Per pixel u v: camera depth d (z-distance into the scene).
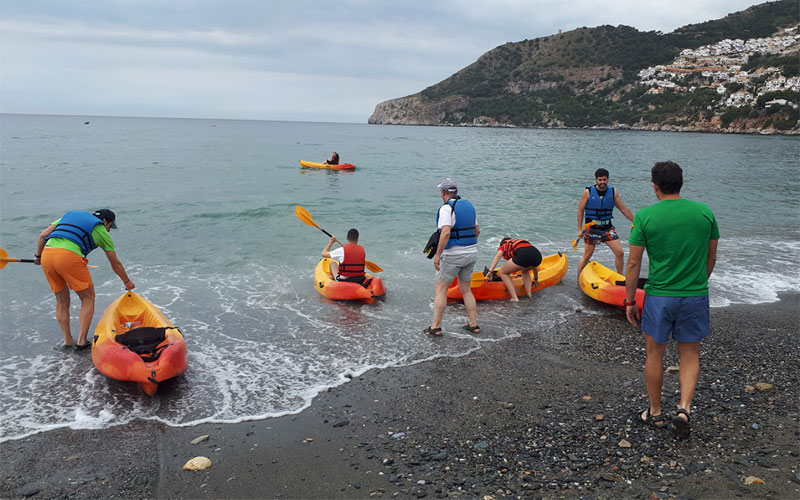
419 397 4.70
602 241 8.00
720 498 3.04
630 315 3.90
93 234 5.67
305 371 5.21
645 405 4.41
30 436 4.04
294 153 39.38
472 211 6.07
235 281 8.21
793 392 4.59
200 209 14.35
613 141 69.06
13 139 49.44
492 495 3.24
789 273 9.02
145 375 4.65
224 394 4.73
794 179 24.86
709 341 6.02
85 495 3.34
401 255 10.04
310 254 9.96
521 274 7.82
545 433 4.02
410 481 3.45
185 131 87.38
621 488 3.23
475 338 6.13
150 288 7.74
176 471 3.60
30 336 5.98
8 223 12.14
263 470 3.61
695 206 3.49
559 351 5.78
